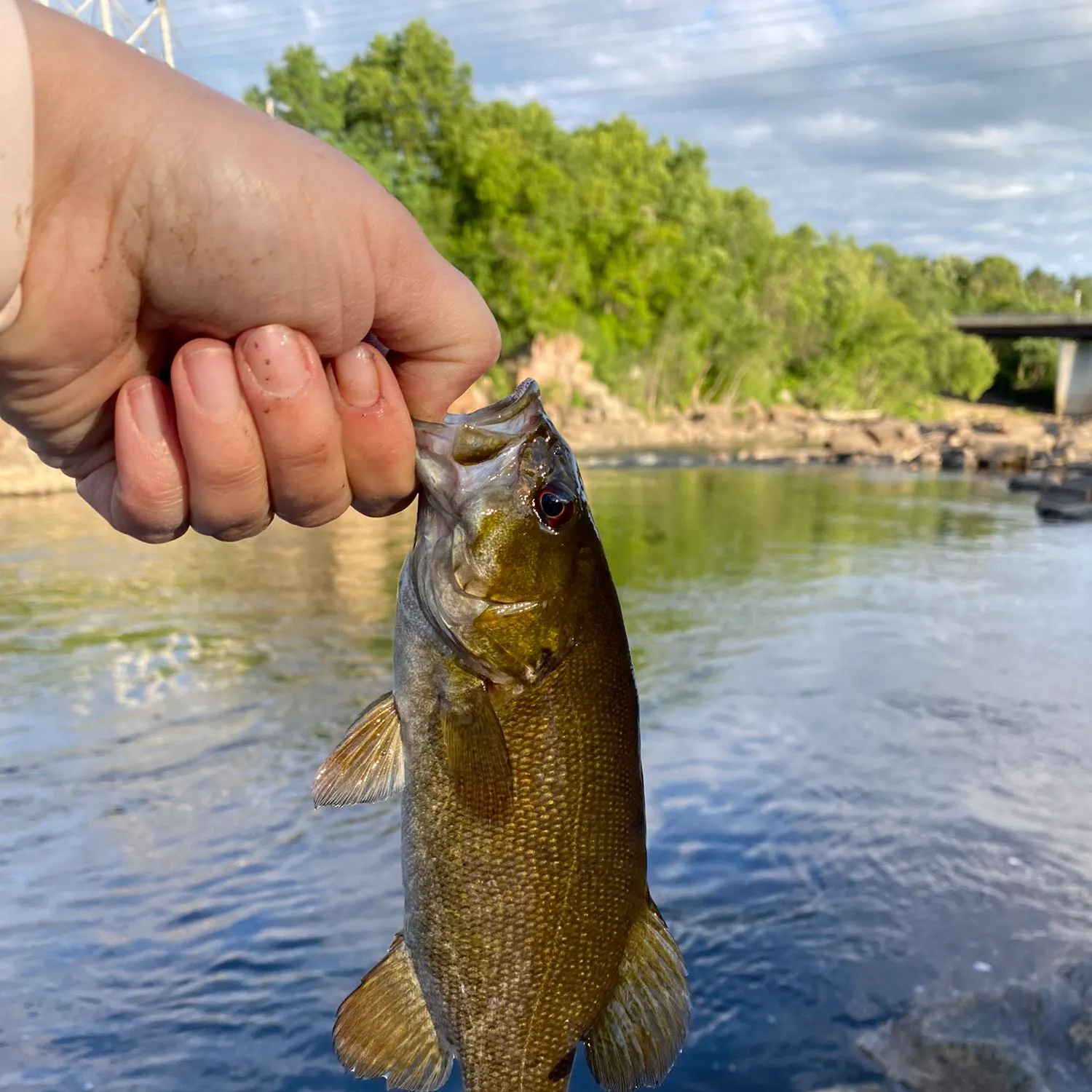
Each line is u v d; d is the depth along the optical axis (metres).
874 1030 0.68
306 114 9.55
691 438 9.23
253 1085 0.63
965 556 2.77
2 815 1.00
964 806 1.04
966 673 1.54
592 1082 0.61
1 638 1.69
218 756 1.16
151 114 0.21
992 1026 0.66
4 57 0.19
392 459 0.26
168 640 1.68
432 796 0.30
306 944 0.78
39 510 3.30
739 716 1.33
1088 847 0.94
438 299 0.26
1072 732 1.27
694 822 0.99
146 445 0.24
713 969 0.75
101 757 1.16
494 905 0.30
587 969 0.31
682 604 2.07
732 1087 0.63
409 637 0.31
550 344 9.09
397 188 8.80
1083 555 2.80
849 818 1.00
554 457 0.31
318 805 0.30
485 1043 0.30
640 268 9.92
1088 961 0.73
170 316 0.23
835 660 1.62
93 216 0.21
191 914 0.82
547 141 9.68
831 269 13.86
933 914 0.82
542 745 0.30
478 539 0.30
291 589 2.12
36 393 0.24
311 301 0.24
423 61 9.41
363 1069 0.30
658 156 11.40
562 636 0.31
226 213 0.22
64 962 0.75
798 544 2.98
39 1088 0.63
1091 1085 0.60
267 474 0.25
